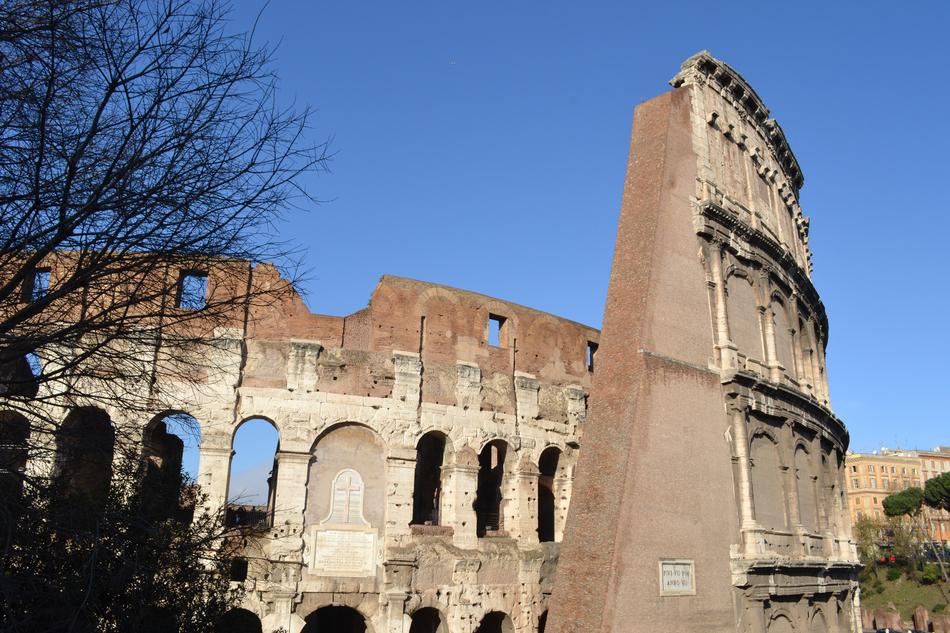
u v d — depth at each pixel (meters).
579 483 40.12
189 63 19.20
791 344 60.34
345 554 45.59
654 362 41.84
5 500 18.38
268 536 44.12
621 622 36.06
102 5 18.52
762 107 61.25
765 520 48.28
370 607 45.28
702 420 44.12
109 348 21.61
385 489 47.50
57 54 18.22
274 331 47.41
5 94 17.97
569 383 58.22
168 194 19.27
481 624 52.47
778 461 51.66
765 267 55.88
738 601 42.78
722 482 44.31
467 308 53.78
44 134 18.09
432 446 56.84
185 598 25.53
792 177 69.56
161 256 19.91
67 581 19.89
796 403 54.44
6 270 20.22
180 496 31.75
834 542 56.97
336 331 48.88
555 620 37.38
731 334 50.00
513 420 53.75
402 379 49.41
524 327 56.56
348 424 47.81
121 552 22.34
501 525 52.91
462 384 51.75
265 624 42.72
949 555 146.75
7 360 18.81
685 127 50.69
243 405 45.50
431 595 46.94
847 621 56.47
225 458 43.94
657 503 39.50
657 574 38.44
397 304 51.03
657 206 45.84
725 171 54.47
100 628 20.94
